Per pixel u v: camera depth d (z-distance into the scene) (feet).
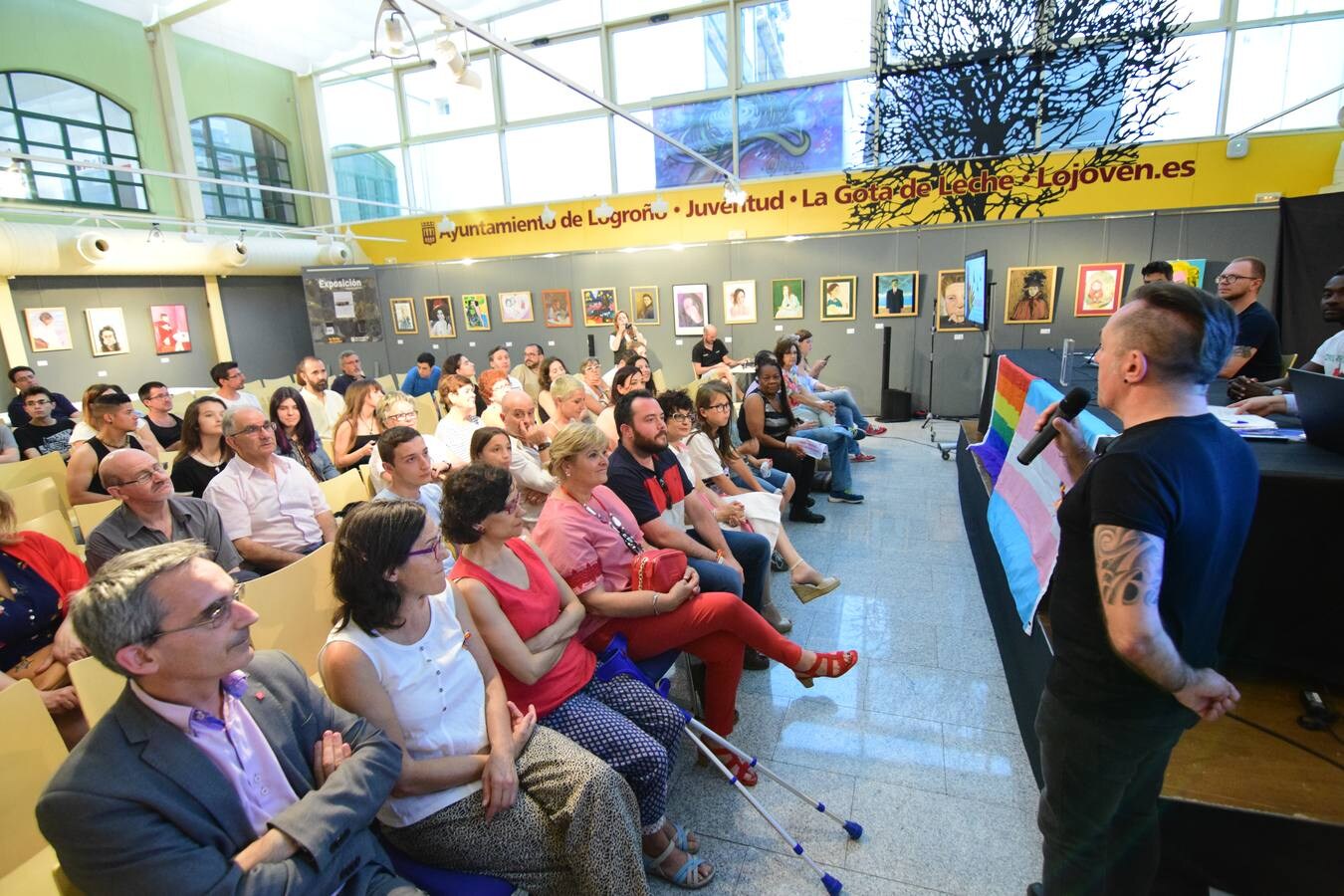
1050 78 25.17
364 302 35.29
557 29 33.01
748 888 6.25
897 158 27.81
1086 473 4.32
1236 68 23.85
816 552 14.20
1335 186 22.67
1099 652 4.24
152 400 15.92
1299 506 6.06
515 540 6.89
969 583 12.34
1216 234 23.34
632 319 31.55
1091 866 4.68
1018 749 7.95
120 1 28.35
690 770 7.90
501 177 35.78
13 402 20.10
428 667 5.36
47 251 25.09
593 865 5.15
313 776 4.65
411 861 5.35
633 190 33.14
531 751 5.61
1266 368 11.10
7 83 26.23
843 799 7.30
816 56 29.50
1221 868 5.53
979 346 26.58
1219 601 4.13
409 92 36.17
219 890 3.75
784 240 28.45
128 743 3.78
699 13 30.89
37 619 7.18
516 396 13.04
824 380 28.99
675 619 7.51
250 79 35.45
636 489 8.93
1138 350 3.95
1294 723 6.37
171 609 3.79
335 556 5.12
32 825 4.87
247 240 32.04
